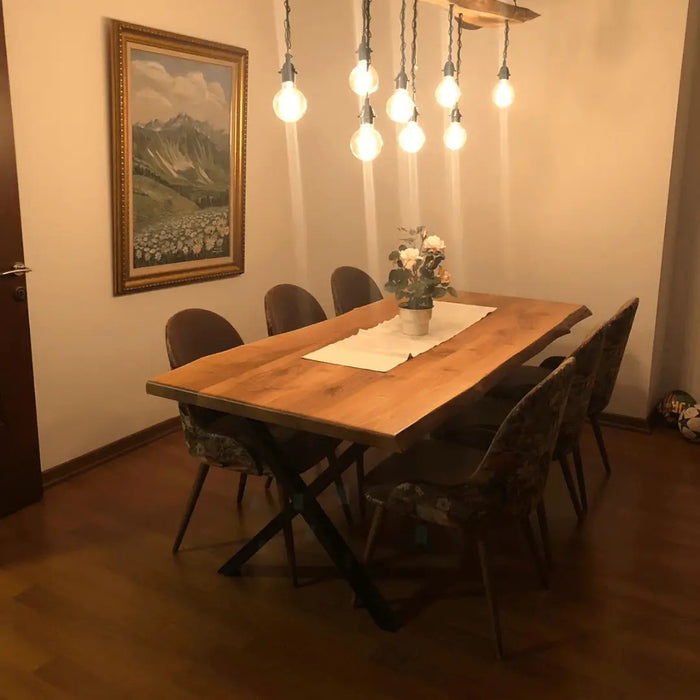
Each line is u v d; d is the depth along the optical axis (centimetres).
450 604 237
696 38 354
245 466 244
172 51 343
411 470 229
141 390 363
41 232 304
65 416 326
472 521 206
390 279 279
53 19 295
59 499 307
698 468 340
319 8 422
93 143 320
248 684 201
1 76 262
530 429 200
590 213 379
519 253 406
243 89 384
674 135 347
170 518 292
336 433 194
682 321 393
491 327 300
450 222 425
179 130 355
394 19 420
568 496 310
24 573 253
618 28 350
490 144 400
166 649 215
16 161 280
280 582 249
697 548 271
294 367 242
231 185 390
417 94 420
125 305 348
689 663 209
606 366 292
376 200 448
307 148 435
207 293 392
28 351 291
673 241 380
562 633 222
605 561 262
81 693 197
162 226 356
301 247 447
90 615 231
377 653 214
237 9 377
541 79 376
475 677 204
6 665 208
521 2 372
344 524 287
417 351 262
